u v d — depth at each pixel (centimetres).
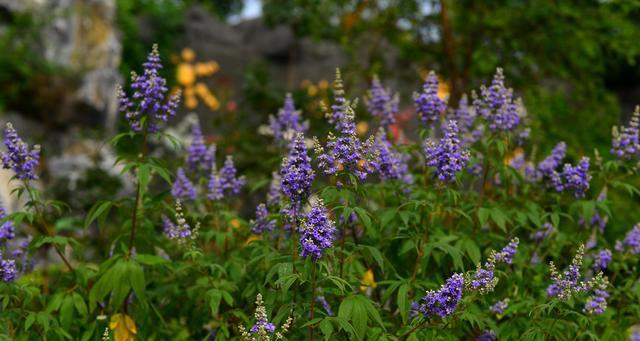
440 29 1165
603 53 1149
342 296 487
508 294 557
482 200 606
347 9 1277
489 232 602
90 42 1586
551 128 1037
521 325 520
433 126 578
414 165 649
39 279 615
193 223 605
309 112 1131
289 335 471
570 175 565
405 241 536
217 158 1038
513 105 567
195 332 587
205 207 647
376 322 486
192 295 553
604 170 591
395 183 572
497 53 1094
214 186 593
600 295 473
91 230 959
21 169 516
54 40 1520
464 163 493
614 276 584
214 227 624
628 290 570
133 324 519
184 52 2122
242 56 2112
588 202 554
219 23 2252
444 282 521
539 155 969
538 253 612
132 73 503
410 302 498
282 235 555
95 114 1518
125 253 515
